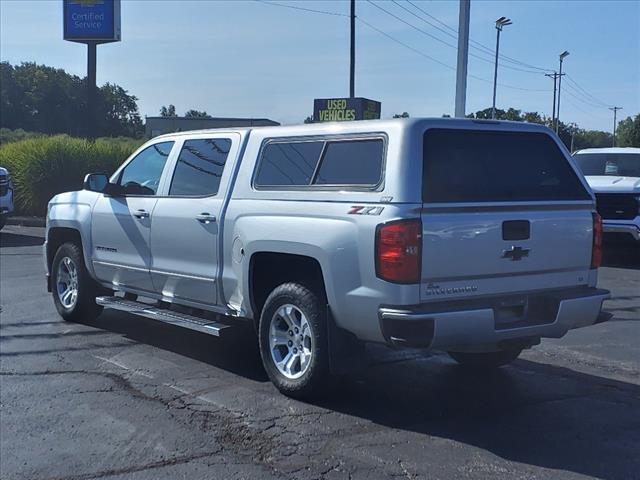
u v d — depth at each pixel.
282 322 5.84
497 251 5.14
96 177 7.77
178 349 7.24
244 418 5.31
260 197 5.90
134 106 97.56
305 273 5.82
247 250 5.88
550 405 5.69
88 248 7.84
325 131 5.62
